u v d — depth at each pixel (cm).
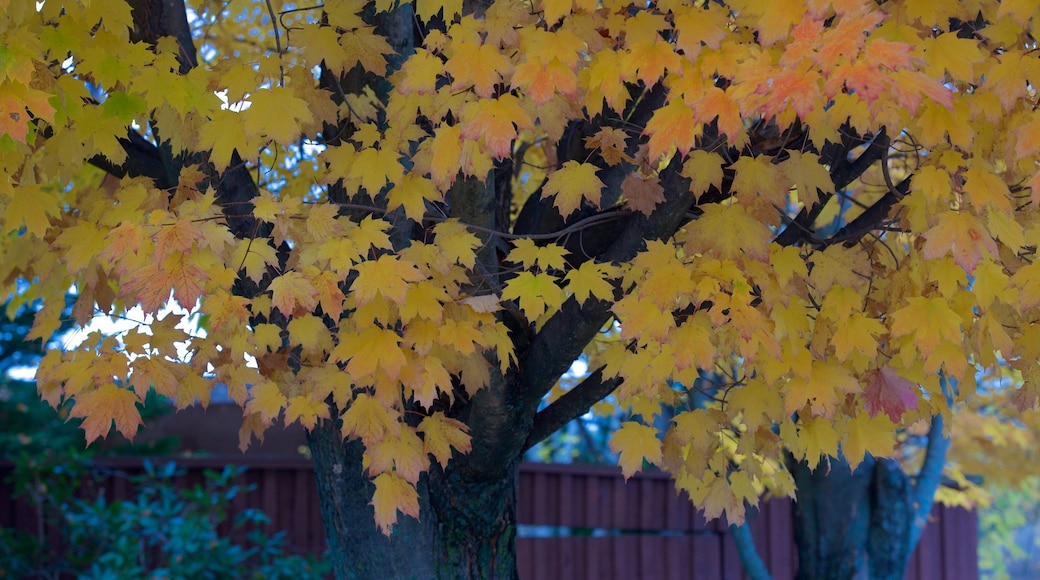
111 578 476
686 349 204
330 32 241
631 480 633
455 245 228
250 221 270
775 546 637
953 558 680
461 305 216
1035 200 166
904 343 213
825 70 156
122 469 580
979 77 214
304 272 199
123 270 192
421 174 227
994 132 207
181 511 545
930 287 208
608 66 205
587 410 302
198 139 234
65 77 220
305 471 596
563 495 619
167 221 191
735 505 257
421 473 293
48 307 242
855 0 163
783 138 244
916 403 210
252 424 252
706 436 242
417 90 207
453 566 295
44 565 548
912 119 202
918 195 212
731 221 208
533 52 192
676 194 238
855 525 482
